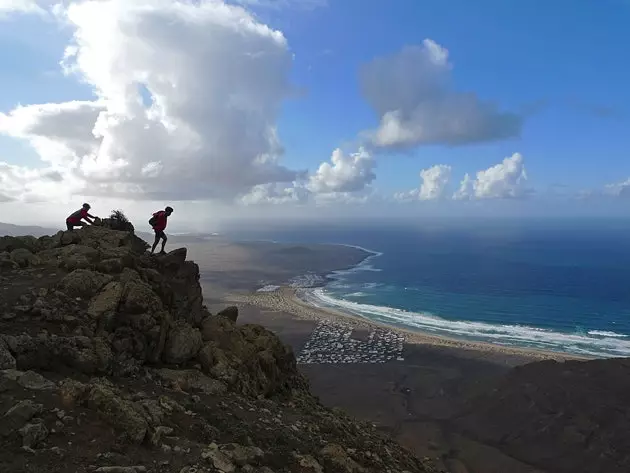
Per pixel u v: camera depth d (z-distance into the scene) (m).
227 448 10.03
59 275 15.87
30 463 7.35
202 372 15.84
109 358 12.42
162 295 17.59
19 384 9.53
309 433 14.51
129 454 8.53
